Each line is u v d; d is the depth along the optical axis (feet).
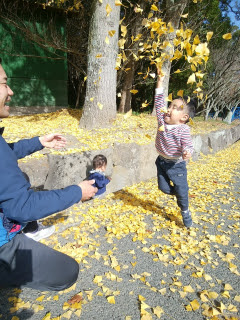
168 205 12.25
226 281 7.16
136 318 5.76
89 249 8.18
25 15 27.12
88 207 11.24
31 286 4.71
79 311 5.80
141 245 8.68
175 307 6.15
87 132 16.92
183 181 9.18
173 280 7.05
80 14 30.68
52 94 31.14
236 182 16.84
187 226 9.78
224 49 38.34
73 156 11.59
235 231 10.03
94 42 17.12
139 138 17.08
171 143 8.61
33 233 8.04
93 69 17.54
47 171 11.30
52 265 4.58
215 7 35.12
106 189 12.92
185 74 40.37
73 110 25.46
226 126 34.63
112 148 14.12
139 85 44.55
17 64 28.17
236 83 41.39
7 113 4.74
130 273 7.25
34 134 15.17
